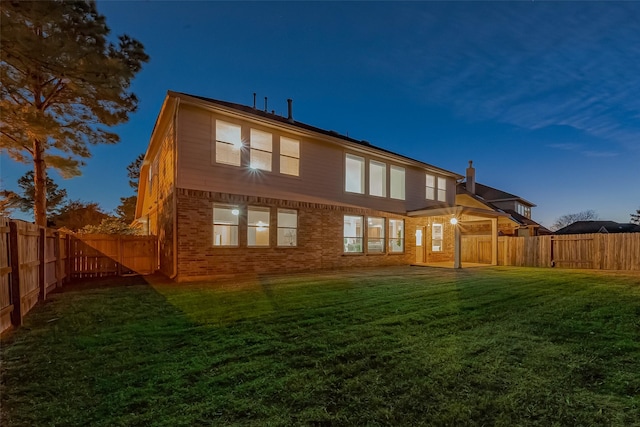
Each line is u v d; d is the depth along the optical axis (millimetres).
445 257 18391
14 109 9758
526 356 3725
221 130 11281
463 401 2738
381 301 6543
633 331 4676
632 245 13078
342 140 13523
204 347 4004
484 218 16656
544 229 30312
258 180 11484
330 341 4199
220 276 10352
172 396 2818
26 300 5621
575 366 3445
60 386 3002
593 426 2406
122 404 2691
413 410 2611
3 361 3588
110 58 10023
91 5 9867
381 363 3512
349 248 14695
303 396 2814
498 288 8188
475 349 3936
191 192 10008
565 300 6781
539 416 2531
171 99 9836
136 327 4836
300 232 12484
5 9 8422
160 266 12102
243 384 3031
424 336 4426
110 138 12898
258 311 5746
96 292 7785
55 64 9109
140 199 19047
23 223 5375
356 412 2576
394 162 16031
